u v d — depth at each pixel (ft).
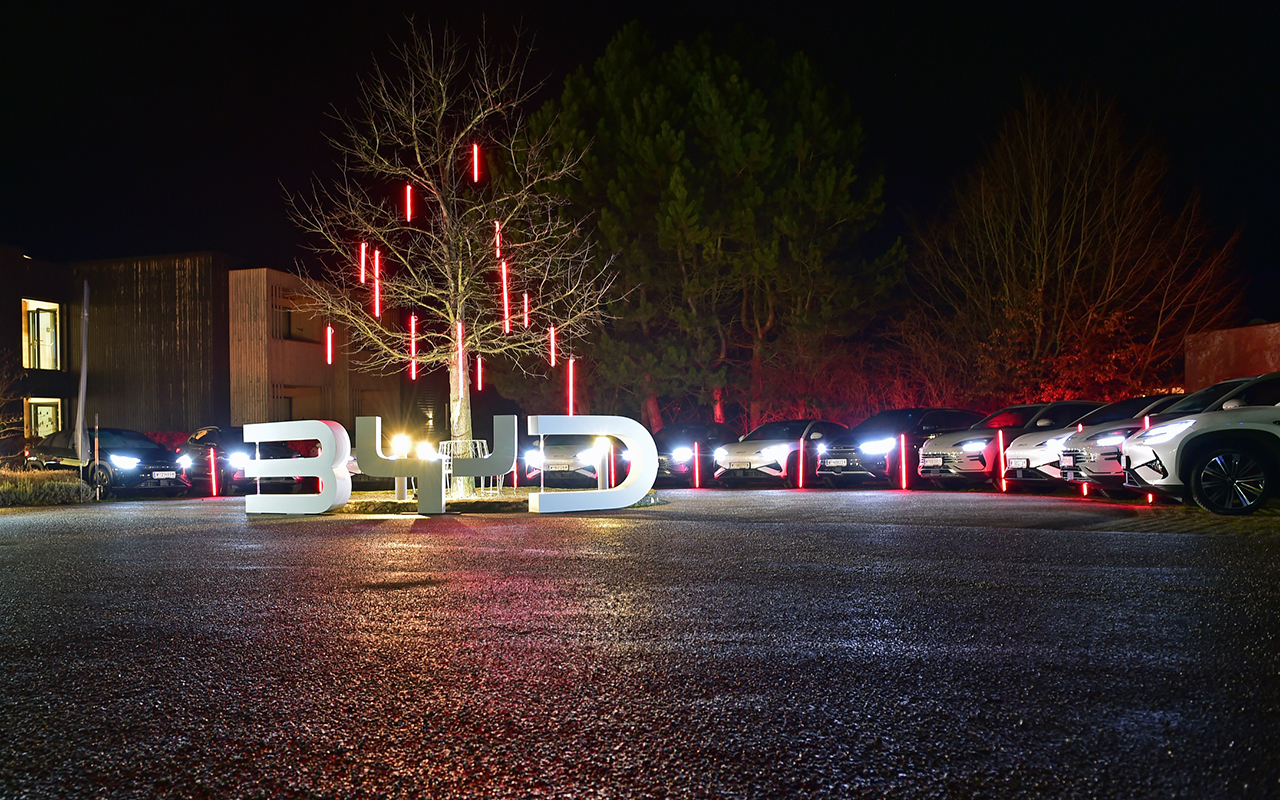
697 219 87.92
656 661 17.40
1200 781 11.48
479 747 12.96
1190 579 24.99
